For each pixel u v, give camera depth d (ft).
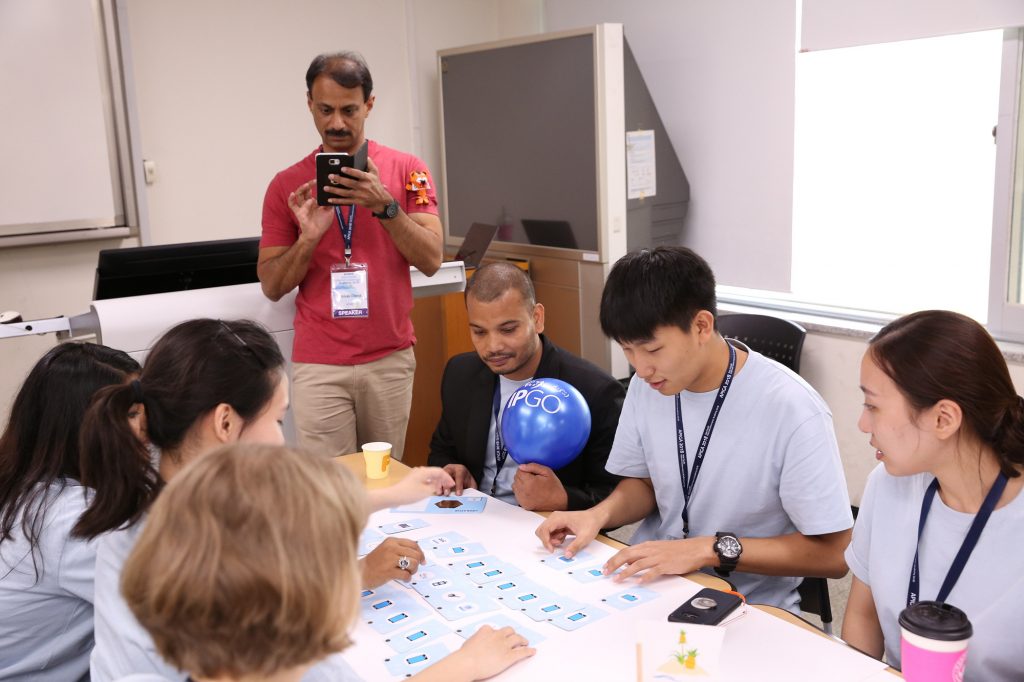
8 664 4.93
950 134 10.85
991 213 10.60
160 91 13.46
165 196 13.69
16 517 4.81
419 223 9.29
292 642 2.42
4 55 11.93
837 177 12.07
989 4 9.28
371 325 9.18
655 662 4.14
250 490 2.42
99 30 12.56
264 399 4.35
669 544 5.28
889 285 11.77
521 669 4.18
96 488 4.17
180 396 4.15
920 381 4.10
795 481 5.58
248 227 14.57
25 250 12.55
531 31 16.46
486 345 6.91
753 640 4.37
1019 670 4.26
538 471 6.28
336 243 9.04
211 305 8.87
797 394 5.67
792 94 12.25
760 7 12.39
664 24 13.84
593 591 4.98
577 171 13.33
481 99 14.84
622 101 12.89
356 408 9.47
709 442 5.86
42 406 4.92
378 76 15.67
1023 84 9.68
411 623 4.68
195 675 2.55
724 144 13.29
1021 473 4.20
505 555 5.50
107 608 3.89
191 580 2.32
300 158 14.94
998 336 10.42
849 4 10.60
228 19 13.91
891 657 4.79
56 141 12.45
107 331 8.25
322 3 14.82
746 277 13.35
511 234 14.89
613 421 7.07
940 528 4.44
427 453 13.33
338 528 2.50
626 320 5.36
